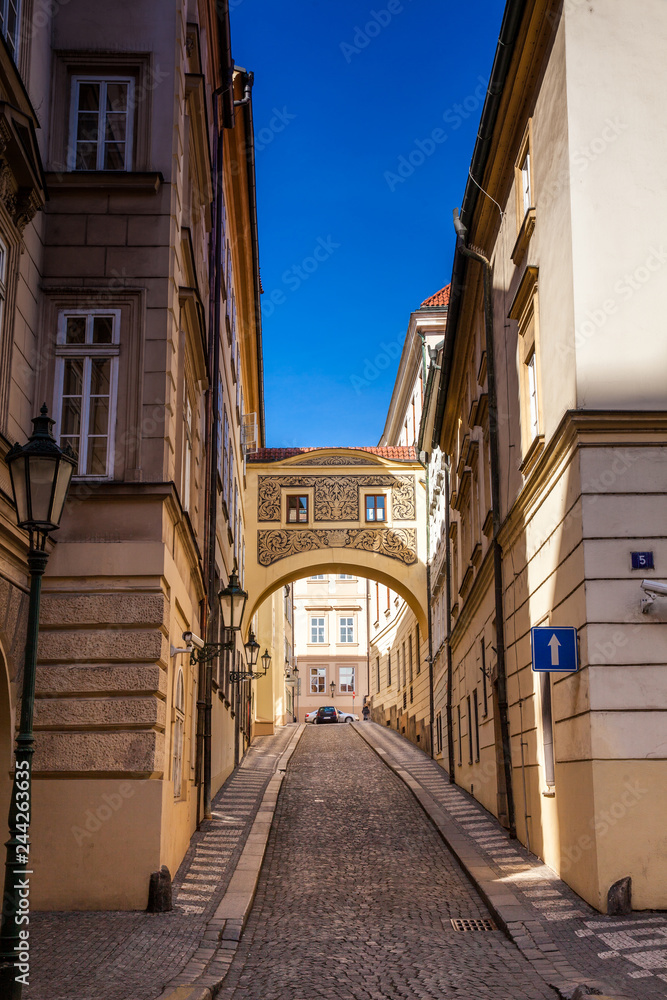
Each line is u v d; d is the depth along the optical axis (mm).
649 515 11617
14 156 10742
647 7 12844
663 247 12234
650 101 12617
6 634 10555
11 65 10320
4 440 9898
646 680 11227
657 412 11711
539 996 8094
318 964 9477
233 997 8312
